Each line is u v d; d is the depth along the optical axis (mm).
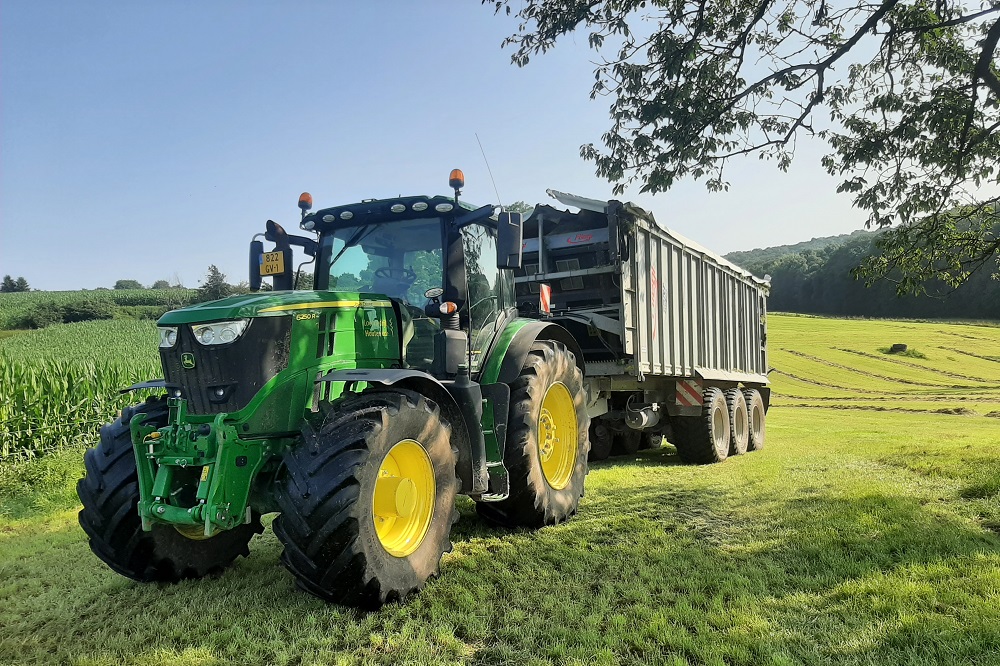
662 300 8602
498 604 3652
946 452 7609
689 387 9219
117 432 4125
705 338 10078
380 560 3480
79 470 8031
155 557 4012
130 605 3877
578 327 8008
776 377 44406
